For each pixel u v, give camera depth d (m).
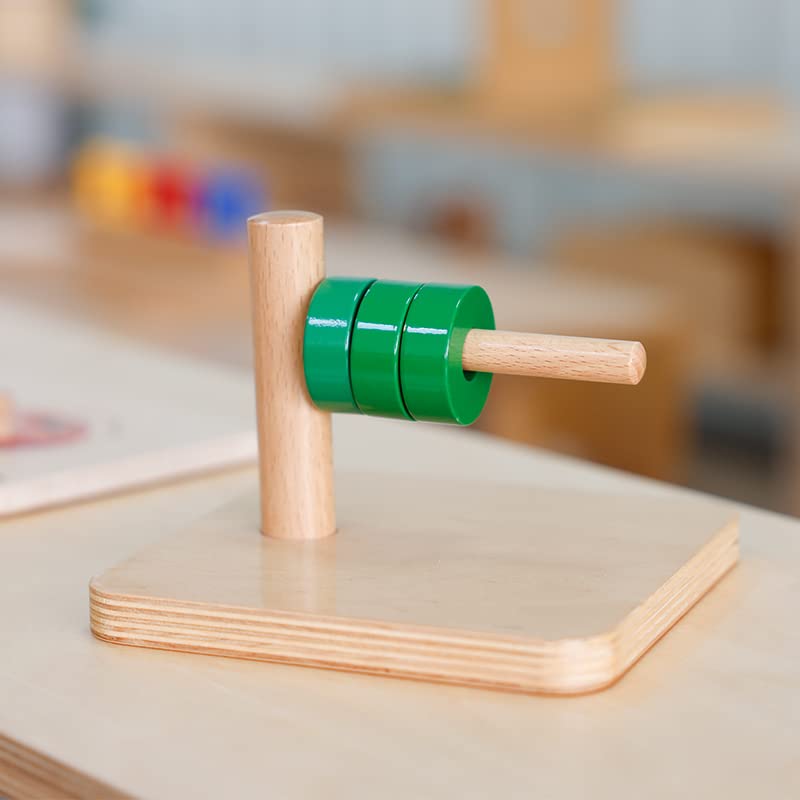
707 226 3.12
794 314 2.65
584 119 2.72
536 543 0.90
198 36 4.67
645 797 0.75
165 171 2.38
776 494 3.07
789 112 2.87
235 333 2.25
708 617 0.88
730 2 3.37
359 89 3.17
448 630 0.82
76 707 0.81
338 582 0.86
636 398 2.31
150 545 0.91
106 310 2.15
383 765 0.77
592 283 2.27
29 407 1.13
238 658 0.85
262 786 0.76
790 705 0.81
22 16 4.23
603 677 0.82
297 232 0.89
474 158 4.06
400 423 1.14
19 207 3.79
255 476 1.05
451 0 3.93
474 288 0.87
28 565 0.94
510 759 0.78
